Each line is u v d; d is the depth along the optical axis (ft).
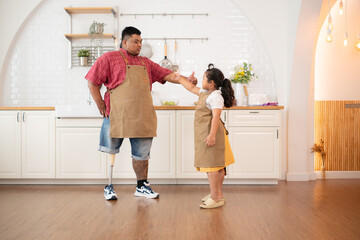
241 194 11.31
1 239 6.84
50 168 12.83
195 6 14.71
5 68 14.74
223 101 9.43
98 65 10.01
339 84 15.26
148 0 14.70
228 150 10.00
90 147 12.76
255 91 14.66
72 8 14.17
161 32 14.71
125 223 7.92
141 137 10.37
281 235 7.10
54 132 12.80
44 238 6.90
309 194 11.33
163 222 8.01
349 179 14.64
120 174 12.73
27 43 14.74
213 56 14.73
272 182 13.14
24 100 14.75
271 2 14.37
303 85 14.02
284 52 14.34
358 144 15.15
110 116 10.17
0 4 14.53
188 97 14.66
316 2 12.98
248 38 14.67
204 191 11.73
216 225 7.79
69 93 14.78
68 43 14.71
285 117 14.32
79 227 7.63
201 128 9.54
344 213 8.88
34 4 14.52
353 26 15.20
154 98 14.70
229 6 14.69
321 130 15.16
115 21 14.67
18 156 12.87
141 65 10.35
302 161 14.23
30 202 10.07
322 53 15.21
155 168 12.80
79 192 11.58
